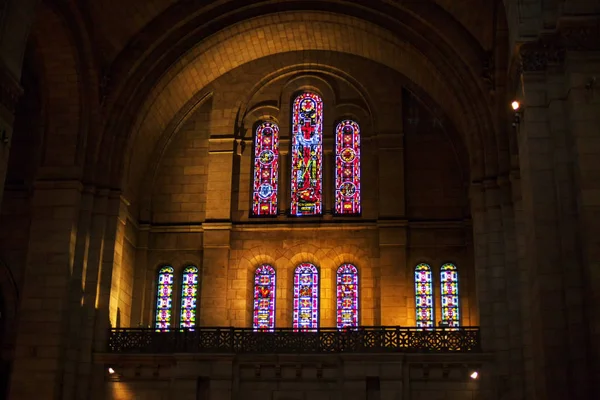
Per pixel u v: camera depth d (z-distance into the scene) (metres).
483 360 33.00
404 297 37.25
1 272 35.12
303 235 39.03
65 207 34.44
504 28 33.06
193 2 37.28
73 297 34.00
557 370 23.80
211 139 40.53
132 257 38.84
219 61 40.47
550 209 25.19
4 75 26.50
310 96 41.53
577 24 25.55
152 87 37.28
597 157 24.59
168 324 38.56
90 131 35.84
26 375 32.53
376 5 37.12
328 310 37.84
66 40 34.22
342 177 40.00
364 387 32.78
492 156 34.69
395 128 39.91
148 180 40.38
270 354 33.56
